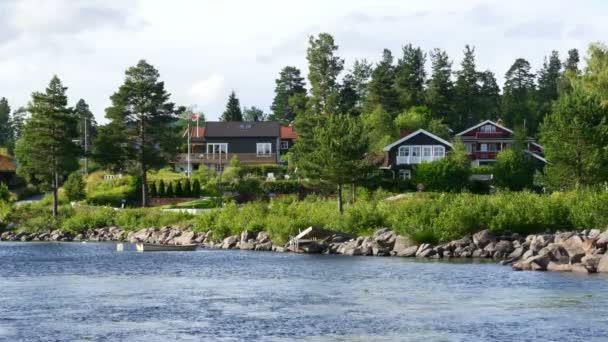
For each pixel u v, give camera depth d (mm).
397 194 95125
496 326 32281
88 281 47688
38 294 42188
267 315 35344
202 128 145500
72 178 109500
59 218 95938
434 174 101625
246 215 77938
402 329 32031
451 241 63469
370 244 65062
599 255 49875
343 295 40875
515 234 63000
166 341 30359
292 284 45406
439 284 44312
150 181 114375
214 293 42125
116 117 105750
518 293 40375
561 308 35906
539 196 70125
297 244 68188
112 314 35812
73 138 105250
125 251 70750
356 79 176750
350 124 74875
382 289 42781
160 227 86938
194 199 107312
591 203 63281
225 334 31469
